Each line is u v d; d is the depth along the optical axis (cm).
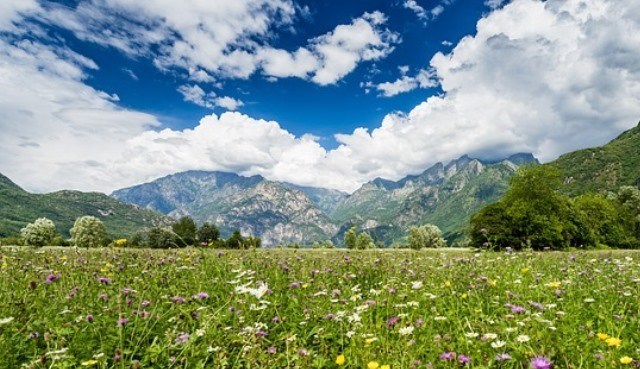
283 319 642
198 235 7938
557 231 5894
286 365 492
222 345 520
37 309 625
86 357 489
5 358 466
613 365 457
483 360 478
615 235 8250
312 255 1454
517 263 1200
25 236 4822
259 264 1062
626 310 723
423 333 588
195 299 696
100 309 646
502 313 689
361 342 544
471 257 1304
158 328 579
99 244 1603
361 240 8144
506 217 5991
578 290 855
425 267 1152
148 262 1044
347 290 833
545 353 476
